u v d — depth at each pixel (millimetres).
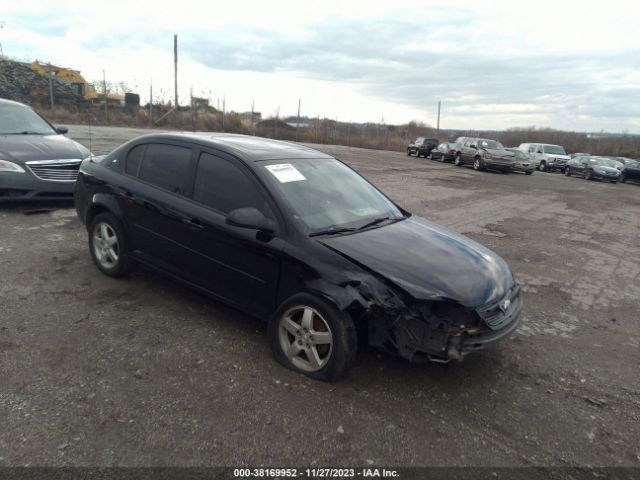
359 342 3605
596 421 3270
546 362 4059
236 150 4121
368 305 3174
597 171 26766
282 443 2771
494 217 10984
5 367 3271
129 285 4805
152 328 3963
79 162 7680
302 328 3438
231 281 3885
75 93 43625
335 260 3354
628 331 4902
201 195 4129
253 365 3535
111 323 3994
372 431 2941
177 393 3139
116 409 2938
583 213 12930
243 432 2830
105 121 36406
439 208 11570
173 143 4508
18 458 2494
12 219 6953
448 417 3154
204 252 4020
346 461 2682
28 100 39000
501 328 3398
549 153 32969
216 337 3893
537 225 10445
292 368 3502
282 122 43938
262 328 4105
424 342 3164
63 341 3660
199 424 2865
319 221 3773
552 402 3455
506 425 3133
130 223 4617
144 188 4508
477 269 3600
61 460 2508
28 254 5492
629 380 3879
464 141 28703
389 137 46188
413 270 3332
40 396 3000
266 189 3781
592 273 6938
